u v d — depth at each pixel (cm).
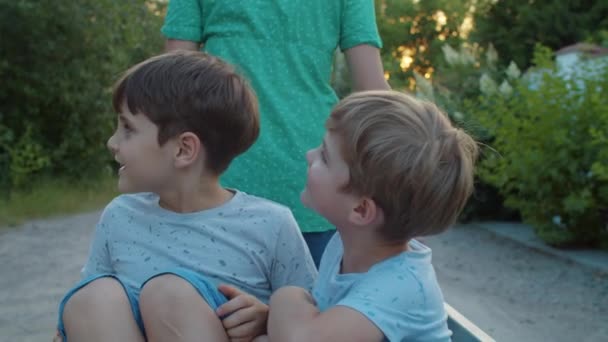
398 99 138
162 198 171
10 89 997
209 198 171
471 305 505
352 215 137
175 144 161
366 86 222
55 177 1029
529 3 1557
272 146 207
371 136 131
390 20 2159
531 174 671
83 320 136
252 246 169
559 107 661
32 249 652
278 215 174
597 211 662
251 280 169
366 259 142
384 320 127
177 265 165
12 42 972
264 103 209
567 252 668
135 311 141
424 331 134
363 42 220
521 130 713
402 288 132
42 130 1040
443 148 134
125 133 163
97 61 1029
